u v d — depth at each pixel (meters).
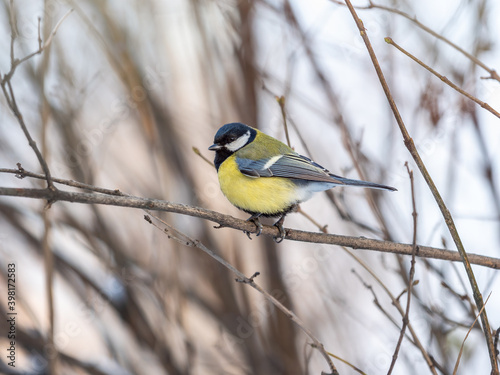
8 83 4.77
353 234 10.41
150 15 10.76
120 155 10.88
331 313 10.41
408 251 6.96
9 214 10.32
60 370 9.55
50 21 9.16
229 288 10.65
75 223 10.16
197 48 10.67
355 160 8.42
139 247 10.34
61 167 10.07
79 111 10.12
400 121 5.58
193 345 9.83
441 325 8.23
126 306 10.09
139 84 10.49
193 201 10.82
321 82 9.72
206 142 11.07
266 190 7.99
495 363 5.02
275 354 10.31
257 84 10.48
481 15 9.34
